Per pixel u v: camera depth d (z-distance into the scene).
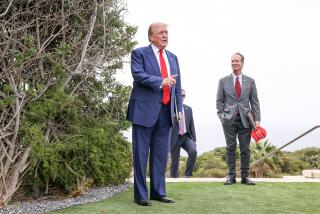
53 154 4.39
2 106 4.09
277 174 13.11
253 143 13.31
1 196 4.12
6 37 4.16
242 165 5.85
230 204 4.39
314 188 5.46
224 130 5.90
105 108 5.22
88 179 4.84
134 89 4.41
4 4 4.24
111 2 5.03
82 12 4.70
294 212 4.07
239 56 5.84
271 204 4.42
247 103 5.84
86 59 4.79
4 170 4.12
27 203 4.27
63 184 4.76
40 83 4.40
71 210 4.00
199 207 4.22
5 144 4.21
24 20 4.41
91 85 5.08
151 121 4.32
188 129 8.00
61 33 4.51
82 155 4.80
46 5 4.44
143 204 4.25
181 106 4.60
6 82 4.27
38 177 4.52
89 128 4.84
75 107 4.70
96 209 4.05
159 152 4.49
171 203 4.39
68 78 4.55
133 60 4.38
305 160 15.12
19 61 4.14
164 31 4.43
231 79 5.88
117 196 4.77
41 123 4.41
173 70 4.51
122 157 5.42
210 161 15.15
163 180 4.53
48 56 4.35
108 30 4.96
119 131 5.48
